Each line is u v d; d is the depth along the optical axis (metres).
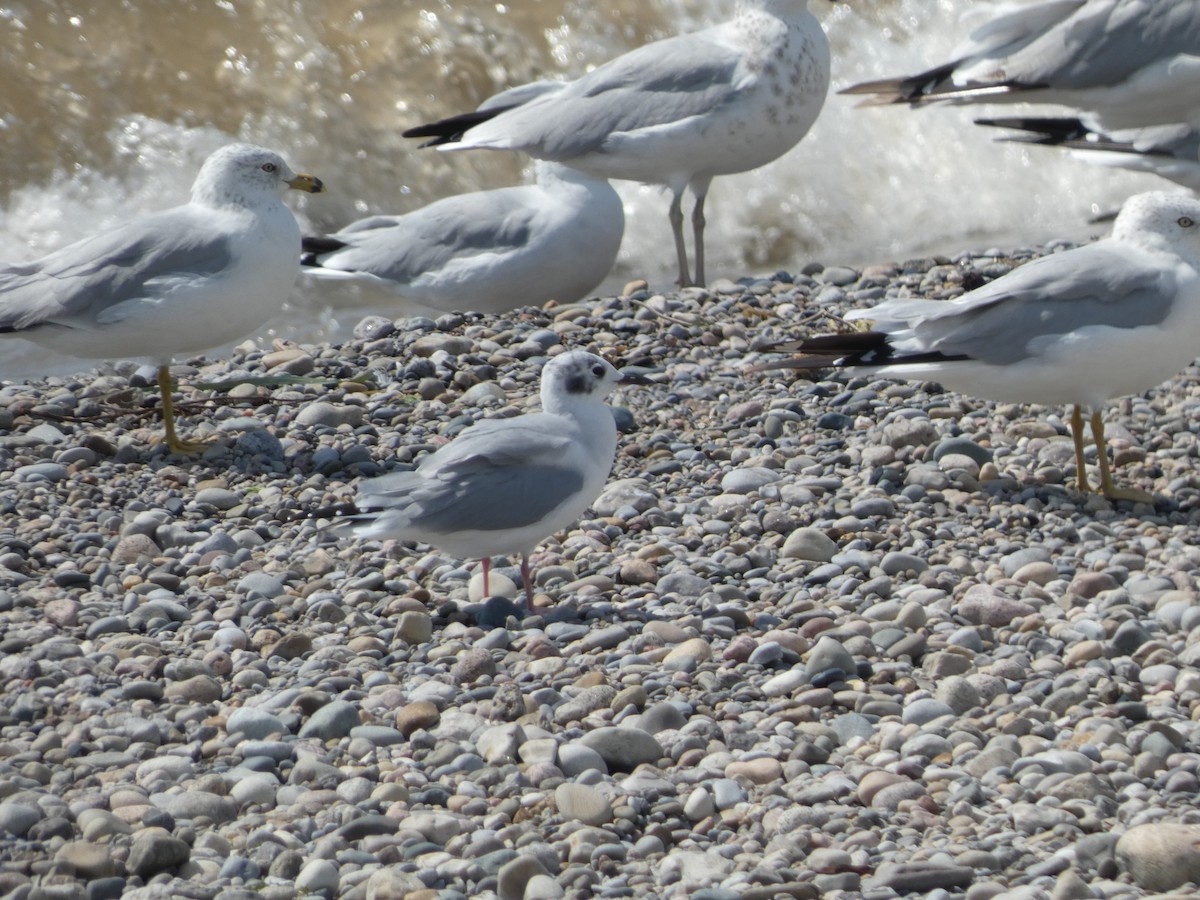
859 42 24.06
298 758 8.09
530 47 23.55
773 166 22.72
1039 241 21.58
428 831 7.41
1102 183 23.14
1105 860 7.09
